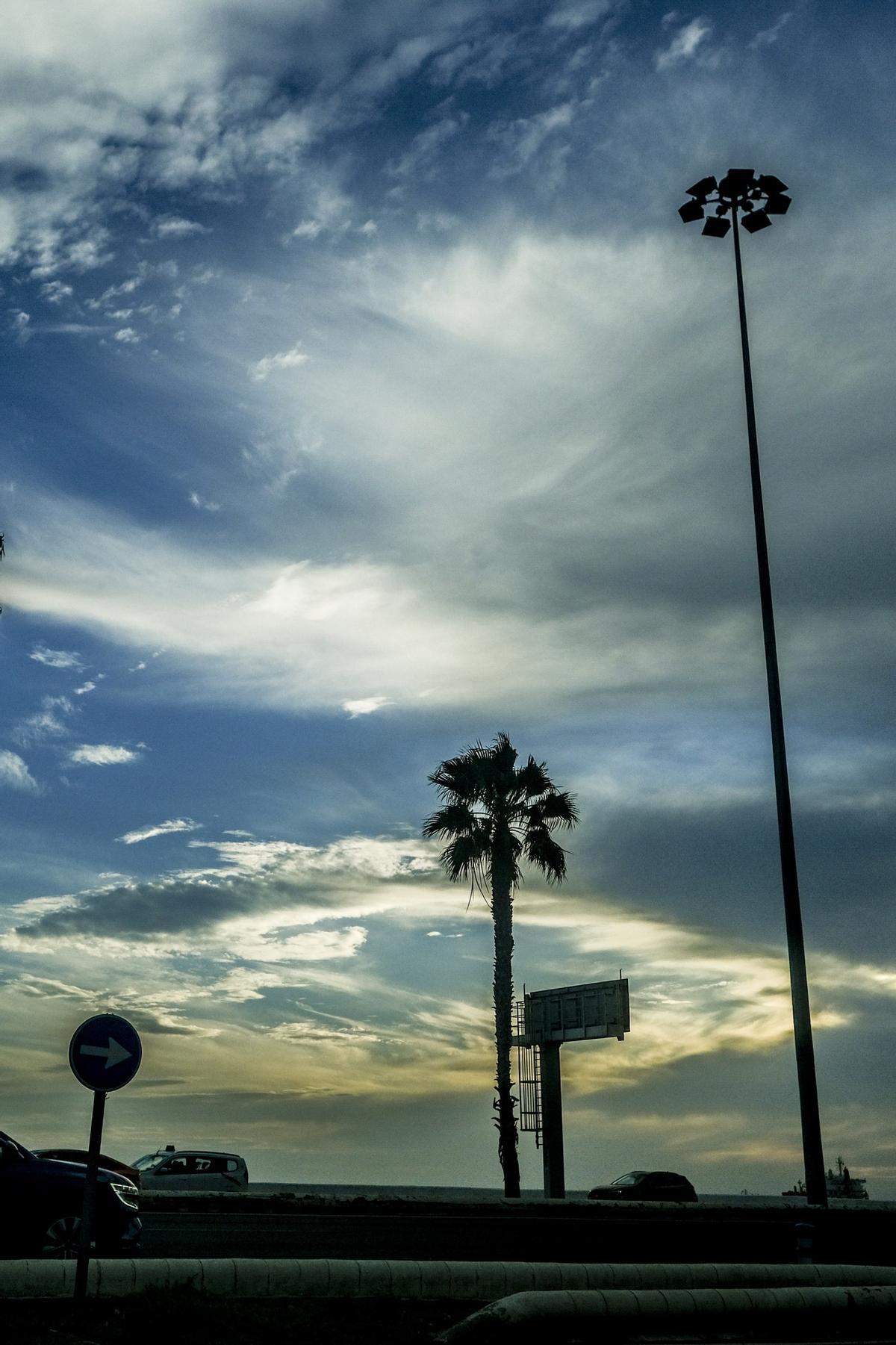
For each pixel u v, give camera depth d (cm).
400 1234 2292
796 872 2762
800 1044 2644
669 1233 2373
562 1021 4478
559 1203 3266
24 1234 1588
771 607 2959
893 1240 2366
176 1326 1109
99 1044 1206
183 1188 3538
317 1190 3894
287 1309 1229
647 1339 1280
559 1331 1248
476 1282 1473
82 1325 1130
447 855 4469
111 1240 1630
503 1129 4169
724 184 3234
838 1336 1373
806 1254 1734
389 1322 1252
